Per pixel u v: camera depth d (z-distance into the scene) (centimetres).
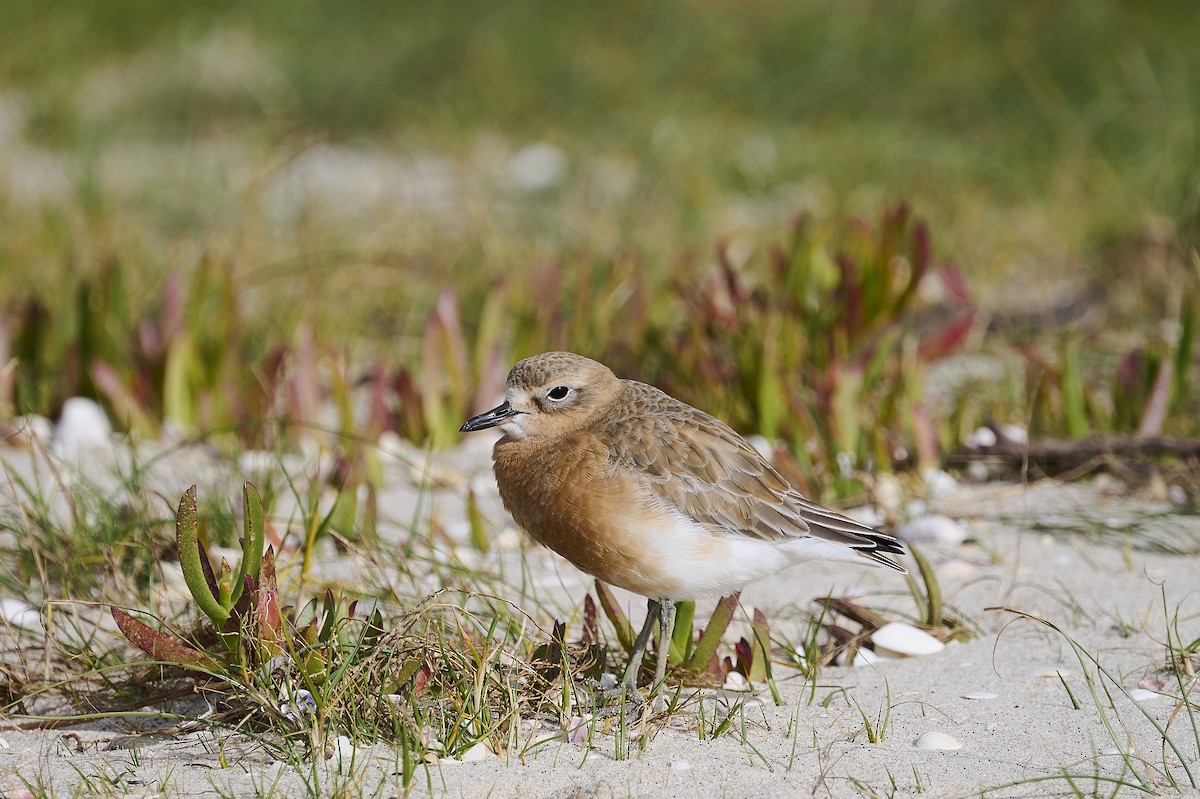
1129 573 929
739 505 761
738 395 1210
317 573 908
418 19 2638
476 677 710
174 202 1859
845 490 1077
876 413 1191
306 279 1552
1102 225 1700
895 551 785
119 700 768
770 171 1998
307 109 2314
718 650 820
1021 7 2566
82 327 1287
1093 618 859
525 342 1338
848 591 920
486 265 1612
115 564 848
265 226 1739
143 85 2423
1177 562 944
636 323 1330
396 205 1852
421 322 1511
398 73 2422
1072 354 1176
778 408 1175
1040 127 2116
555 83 2378
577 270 1480
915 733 715
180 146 2208
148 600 842
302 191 1950
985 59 2403
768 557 771
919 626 841
